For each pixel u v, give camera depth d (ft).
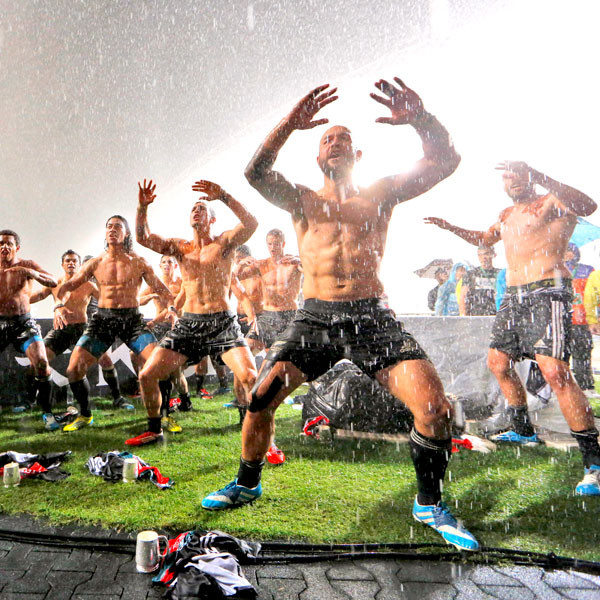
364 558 6.42
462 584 5.85
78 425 13.47
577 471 9.62
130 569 6.18
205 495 8.50
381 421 12.17
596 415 14.05
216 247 11.55
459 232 12.62
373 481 9.14
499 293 17.84
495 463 10.16
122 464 9.49
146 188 10.94
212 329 11.32
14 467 8.98
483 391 14.52
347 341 7.57
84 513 7.71
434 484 7.22
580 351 16.81
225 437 12.43
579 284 17.78
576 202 9.22
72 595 5.60
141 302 17.84
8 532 7.07
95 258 14.06
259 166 7.64
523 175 10.66
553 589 5.74
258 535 7.04
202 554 6.10
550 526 7.29
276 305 16.53
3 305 13.94
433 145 7.81
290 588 5.77
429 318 15.24
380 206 7.96
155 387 11.59
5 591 5.66
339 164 7.91
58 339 15.89
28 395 16.61
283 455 10.39
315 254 7.86
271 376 7.66
